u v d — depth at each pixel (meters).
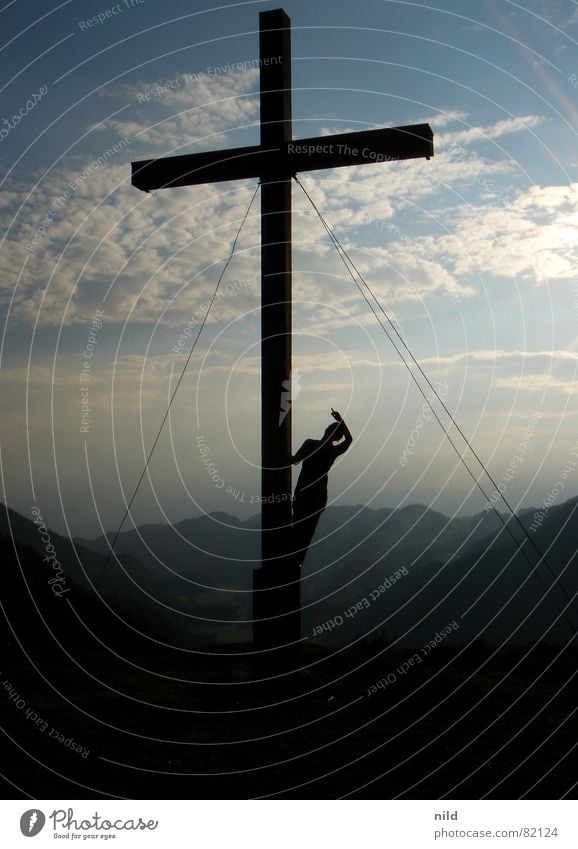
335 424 7.04
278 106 7.29
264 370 7.10
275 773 4.96
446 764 5.12
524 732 5.71
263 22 7.35
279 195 7.25
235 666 6.91
